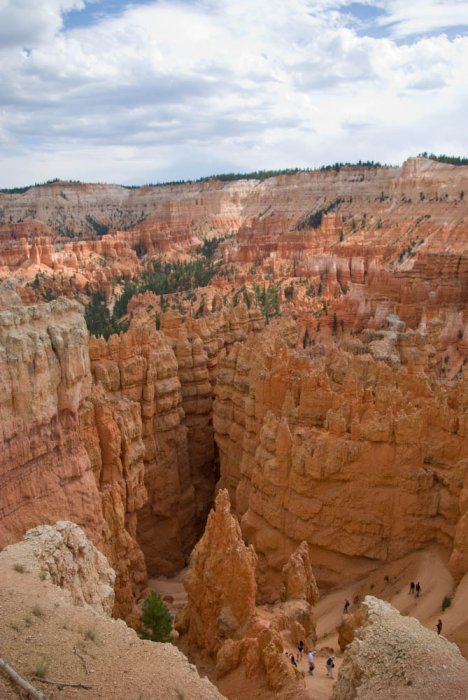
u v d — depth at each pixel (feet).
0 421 101.24
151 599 116.88
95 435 137.28
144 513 179.22
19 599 74.43
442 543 131.34
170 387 185.68
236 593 105.91
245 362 187.62
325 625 122.31
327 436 137.90
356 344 248.73
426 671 72.69
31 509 107.65
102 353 172.35
